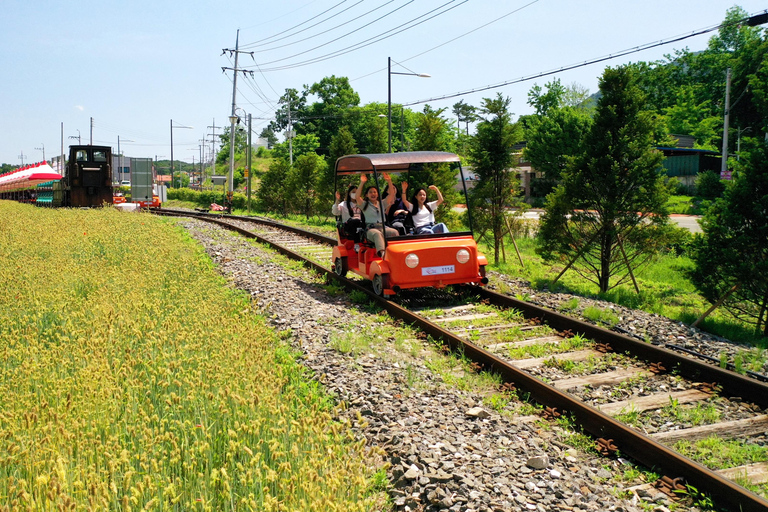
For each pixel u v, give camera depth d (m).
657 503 4.00
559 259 12.15
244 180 106.19
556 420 5.27
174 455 3.66
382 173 10.48
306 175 30.11
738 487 3.83
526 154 47.75
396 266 9.41
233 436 3.80
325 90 92.75
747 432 5.04
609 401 5.71
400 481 4.13
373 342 7.26
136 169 36.19
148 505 3.07
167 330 6.70
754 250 8.90
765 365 6.89
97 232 17.00
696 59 66.12
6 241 14.59
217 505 3.42
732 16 65.06
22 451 3.52
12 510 3.14
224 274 11.98
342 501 3.42
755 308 9.48
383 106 82.19
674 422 5.26
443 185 15.92
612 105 11.20
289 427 4.41
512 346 7.38
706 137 57.38
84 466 3.62
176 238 16.91
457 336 7.17
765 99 9.41
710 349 7.38
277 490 3.59
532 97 63.72
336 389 5.77
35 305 7.95
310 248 16.03
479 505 3.71
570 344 7.41
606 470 4.45
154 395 4.79
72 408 4.46
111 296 8.61
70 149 29.94
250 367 5.46
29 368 5.23
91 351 5.83
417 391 5.75
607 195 11.14
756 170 8.82
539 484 4.04
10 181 48.66
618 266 11.84
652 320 8.60
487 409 5.45
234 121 39.19
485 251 17.36
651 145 11.28
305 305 9.17
